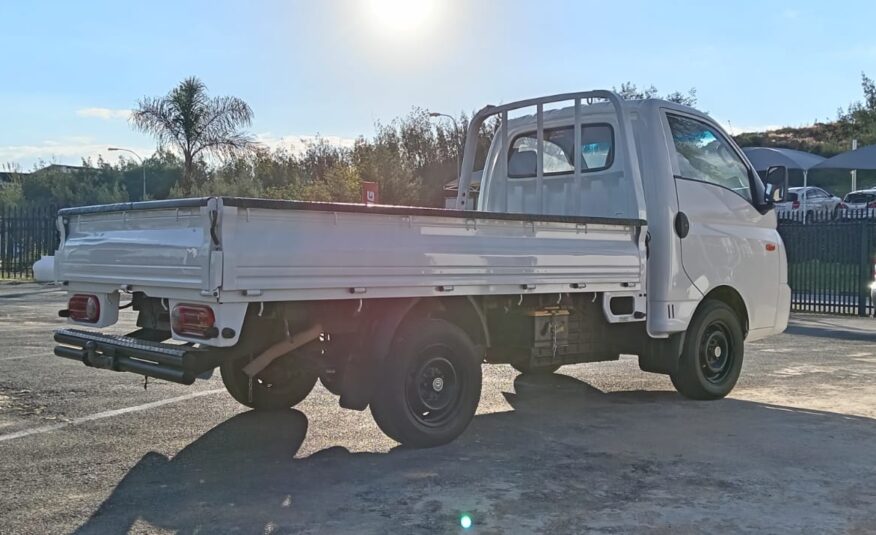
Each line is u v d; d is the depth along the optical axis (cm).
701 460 598
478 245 628
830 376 984
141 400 783
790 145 5209
